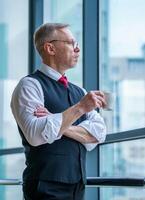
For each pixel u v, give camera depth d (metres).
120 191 3.52
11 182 2.50
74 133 2.08
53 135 1.95
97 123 2.18
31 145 2.03
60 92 2.14
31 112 2.02
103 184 2.14
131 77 3.68
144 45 3.62
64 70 2.21
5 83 5.25
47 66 2.18
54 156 2.02
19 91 2.08
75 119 1.98
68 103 2.13
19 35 5.28
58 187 2.02
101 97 2.00
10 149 5.01
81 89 2.28
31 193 2.04
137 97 3.60
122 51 3.85
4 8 5.41
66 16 4.63
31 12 5.23
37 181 2.02
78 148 2.09
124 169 3.68
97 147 4.00
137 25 3.71
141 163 3.51
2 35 5.39
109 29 4.05
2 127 5.16
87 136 2.12
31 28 5.21
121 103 3.73
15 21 5.33
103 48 4.13
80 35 4.33
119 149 3.76
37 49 2.25
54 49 2.18
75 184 2.07
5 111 5.14
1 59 5.34
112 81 3.92
